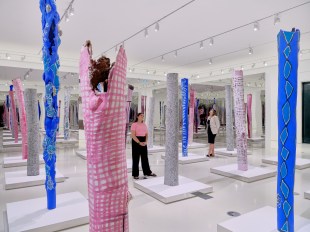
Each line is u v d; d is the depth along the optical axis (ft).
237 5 18.69
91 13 20.06
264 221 9.81
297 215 10.61
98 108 6.07
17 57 32.07
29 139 17.24
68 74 36.99
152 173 18.61
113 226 6.40
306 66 33.04
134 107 54.39
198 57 35.47
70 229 10.15
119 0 17.84
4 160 22.81
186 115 24.98
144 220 11.03
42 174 17.76
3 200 13.62
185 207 12.45
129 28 23.54
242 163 18.72
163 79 44.98
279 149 8.86
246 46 29.78
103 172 6.23
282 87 8.61
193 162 23.62
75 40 27.27
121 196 6.45
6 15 20.22
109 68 6.20
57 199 12.50
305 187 15.72
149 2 18.16
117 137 6.27
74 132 55.57
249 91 45.19
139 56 34.94
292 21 21.91
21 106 22.40
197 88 47.19
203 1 17.95
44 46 10.90
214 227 10.38
